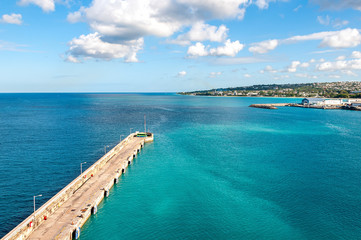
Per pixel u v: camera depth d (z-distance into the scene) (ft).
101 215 142.51
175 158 247.70
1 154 255.29
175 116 604.90
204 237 123.24
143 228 130.72
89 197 152.66
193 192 170.81
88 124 457.68
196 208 150.10
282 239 121.80
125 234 125.80
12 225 131.75
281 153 262.26
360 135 361.92
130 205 153.89
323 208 148.77
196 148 286.05
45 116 575.38
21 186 178.40
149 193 169.89
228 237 123.03
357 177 194.39
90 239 121.90
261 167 218.59
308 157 247.29
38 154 256.73
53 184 182.60
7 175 198.39
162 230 128.88
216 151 271.90
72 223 123.13
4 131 379.35
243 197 162.81
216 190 173.47
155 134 371.56
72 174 202.39
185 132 387.34
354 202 155.43
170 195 166.71
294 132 386.52
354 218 138.51
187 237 123.34
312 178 192.75
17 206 150.61
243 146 294.05
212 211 146.61
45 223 124.67
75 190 161.58
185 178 195.00
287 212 144.87
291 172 205.87
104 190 164.55
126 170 214.07
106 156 224.33
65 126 431.84
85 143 306.96
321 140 327.47
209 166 222.48
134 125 452.35
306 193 167.63
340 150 274.16
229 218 139.23
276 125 460.55
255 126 448.65
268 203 155.12
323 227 130.52
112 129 407.03
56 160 237.66
